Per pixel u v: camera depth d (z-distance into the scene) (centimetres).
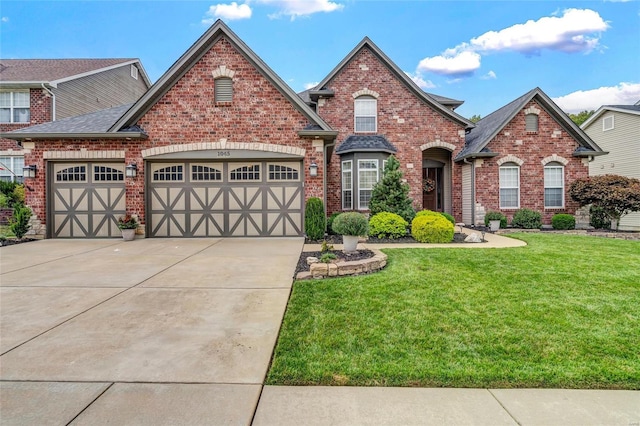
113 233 1106
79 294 510
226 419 240
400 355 330
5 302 475
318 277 605
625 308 449
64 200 1108
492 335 371
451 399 266
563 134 1496
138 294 509
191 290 529
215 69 1088
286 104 1096
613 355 329
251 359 322
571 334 374
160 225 1115
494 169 1478
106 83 2038
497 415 246
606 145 2027
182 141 1091
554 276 596
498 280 573
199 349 340
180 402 258
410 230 1162
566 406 257
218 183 1116
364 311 440
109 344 350
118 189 1109
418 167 1525
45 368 303
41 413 244
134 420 238
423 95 1496
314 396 268
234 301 480
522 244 951
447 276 596
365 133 1507
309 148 1096
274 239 1075
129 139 1085
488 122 1670
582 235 1199
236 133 1094
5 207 1498
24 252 853
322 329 388
